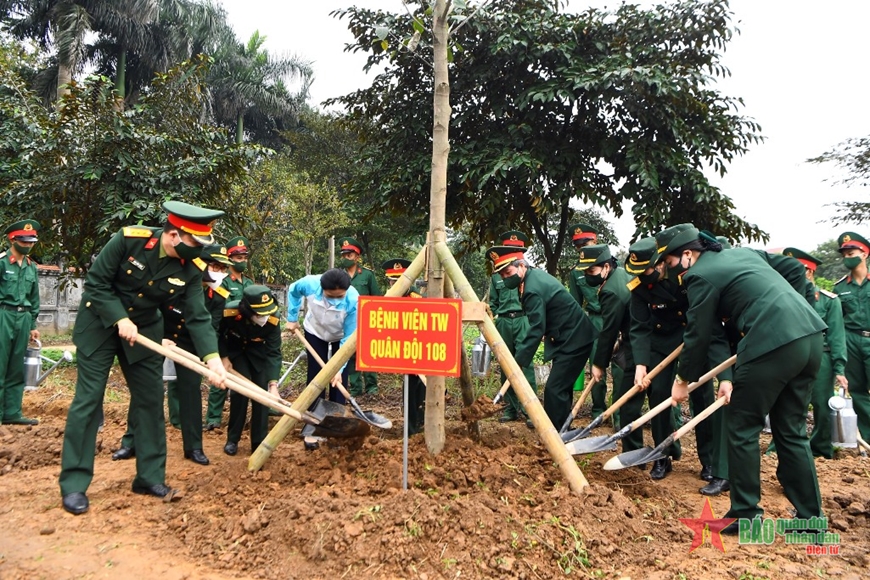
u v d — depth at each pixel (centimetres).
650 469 529
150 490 397
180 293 408
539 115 828
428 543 307
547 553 306
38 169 880
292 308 582
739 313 376
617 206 895
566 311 538
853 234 612
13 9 2052
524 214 913
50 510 369
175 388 616
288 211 1572
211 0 2466
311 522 315
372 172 922
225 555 310
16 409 633
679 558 321
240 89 2697
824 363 578
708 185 774
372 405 780
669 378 502
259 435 523
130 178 859
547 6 824
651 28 805
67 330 1789
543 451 457
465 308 401
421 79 870
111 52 2259
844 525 368
